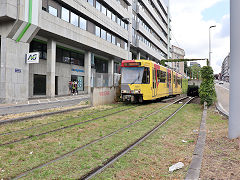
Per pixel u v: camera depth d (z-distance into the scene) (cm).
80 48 2852
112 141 646
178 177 390
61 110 1310
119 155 523
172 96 2733
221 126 812
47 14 1980
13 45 1742
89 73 2981
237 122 586
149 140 652
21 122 965
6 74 1686
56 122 970
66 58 2884
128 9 3872
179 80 2920
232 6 623
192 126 850
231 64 618
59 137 699
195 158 475
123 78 1712
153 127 845
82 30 2545
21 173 427
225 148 526
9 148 585
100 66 3766
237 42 609
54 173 420
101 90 1747
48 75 2272
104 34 3141
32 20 1773
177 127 836
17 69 1772
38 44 2400
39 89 2434
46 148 583
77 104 1727
